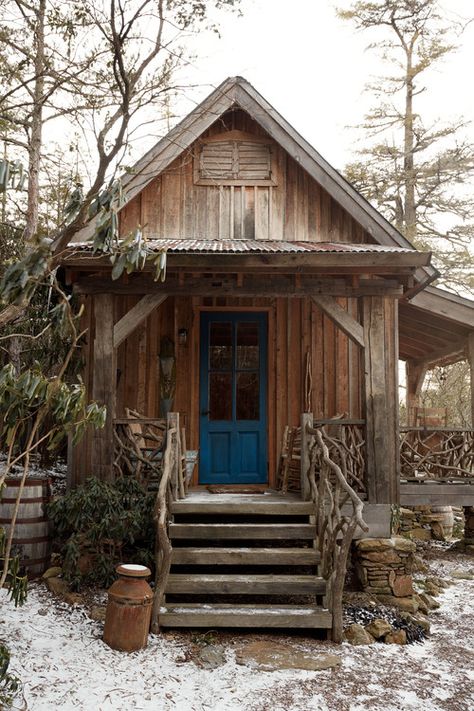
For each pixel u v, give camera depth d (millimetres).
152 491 6703
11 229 10461
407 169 18703
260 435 8672
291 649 5055
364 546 6457
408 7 17906
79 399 3686
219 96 8352
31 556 6359
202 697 4199
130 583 4961
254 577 5625
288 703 4176
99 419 3820
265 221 8688
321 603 5645
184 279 6992
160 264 3812
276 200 8742
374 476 6867
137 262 3773
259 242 7965
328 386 8773
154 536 6117
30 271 3523
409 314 9523
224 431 8641
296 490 7750
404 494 8109
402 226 18859
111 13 5039
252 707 4105
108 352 6875
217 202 8711
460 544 9336
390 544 6461
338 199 8375
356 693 4367
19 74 8008
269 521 6652
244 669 4648
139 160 8195
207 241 8008
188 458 7590
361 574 6465
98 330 6926
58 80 6457
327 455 5922
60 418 3660
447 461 8703
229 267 6680
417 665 4906
